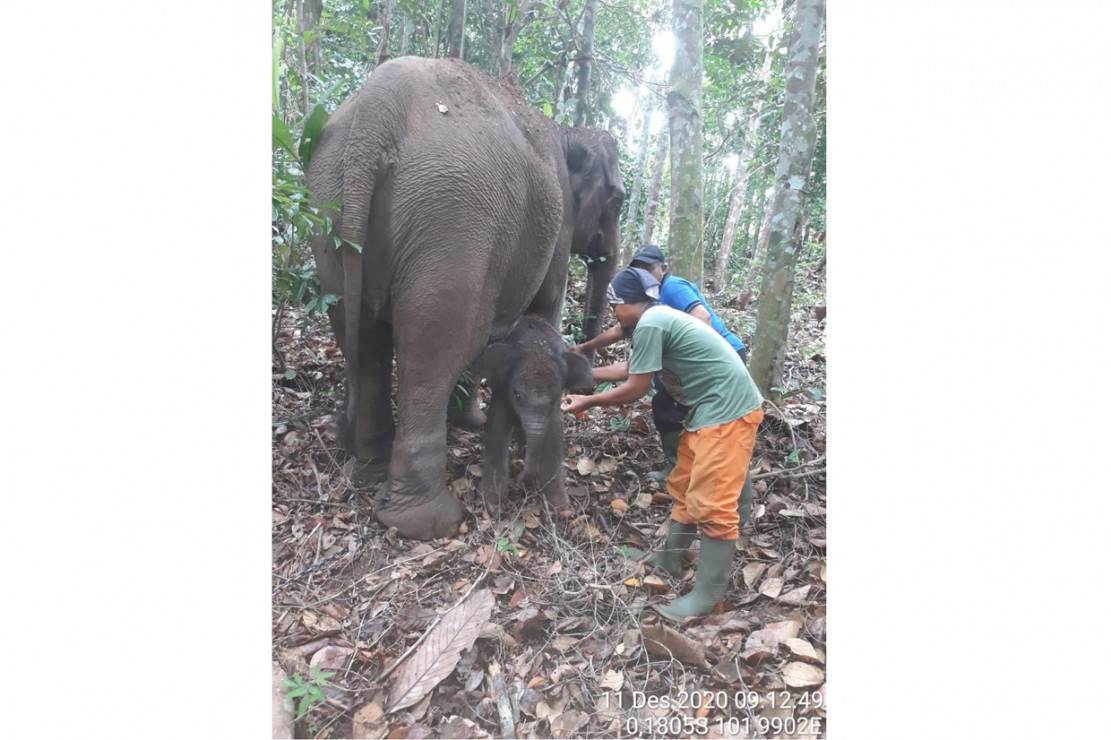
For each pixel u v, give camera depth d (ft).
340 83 11.53
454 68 9.62
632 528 9.84
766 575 8.66
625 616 7.79
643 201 37.81
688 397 8.05
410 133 8.54
